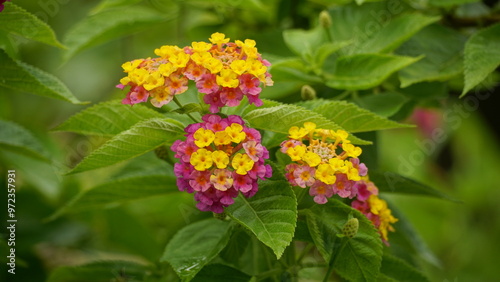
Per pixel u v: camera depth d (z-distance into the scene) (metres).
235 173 0.39
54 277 0.48
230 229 0.43
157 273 0.48
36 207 0.58
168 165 0.49
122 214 0.57
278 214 0.40
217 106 0.40
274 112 0.40
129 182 0.46
